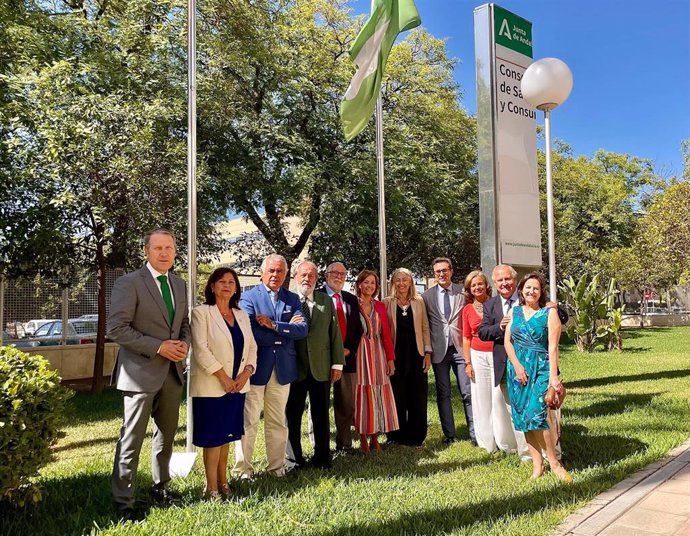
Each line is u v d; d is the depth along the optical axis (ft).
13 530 12.37
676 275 91.76
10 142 31.63
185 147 33.78
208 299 15.15
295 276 18.29
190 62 18.67
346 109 24.68
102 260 38.11
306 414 26.37
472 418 20.54
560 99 18.35
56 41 36.22
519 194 21.65
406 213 50.80
